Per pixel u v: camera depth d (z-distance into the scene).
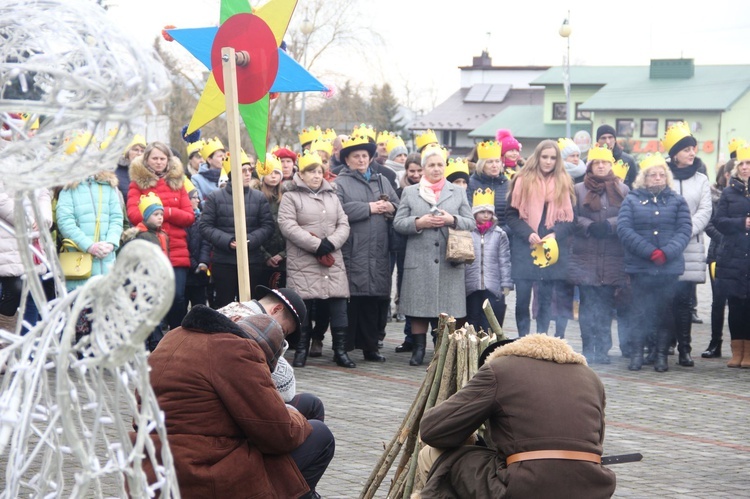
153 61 2.27
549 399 3.88
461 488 4.04
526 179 9.64
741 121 59.09
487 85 81.31
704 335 12.31
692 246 9.91
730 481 6.01
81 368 2.42
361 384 8.62
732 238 9.88
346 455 6.25
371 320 9.80
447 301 9.42
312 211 9.15
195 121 5.43
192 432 3.83
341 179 9.66
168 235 9.28
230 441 3.88
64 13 2.34
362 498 4.83
